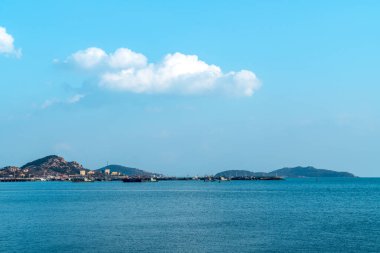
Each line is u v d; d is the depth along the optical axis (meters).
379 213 119.69
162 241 72.69
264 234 79.94
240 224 94.56
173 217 109.50
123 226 91.19
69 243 71.12
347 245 69.12
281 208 137.50
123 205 151.50
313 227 89.31
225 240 73.69
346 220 102.06
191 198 196.50
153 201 174.25
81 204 157.50
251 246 68.56
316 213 119.94
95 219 104.94
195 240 73.62
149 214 117.38
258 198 195.25
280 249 66.31
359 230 84.69
